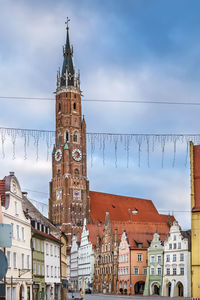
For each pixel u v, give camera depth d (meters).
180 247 112.44
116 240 143.75
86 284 175.88
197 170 71.69
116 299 93.94
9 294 53.81
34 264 67.81
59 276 87.75
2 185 57.16
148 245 135.12
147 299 93.06
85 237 184.38
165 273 115.75
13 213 57.81
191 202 70.88
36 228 72.44
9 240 24.17
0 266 22.52
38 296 68.94
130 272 130.75
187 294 108.38
